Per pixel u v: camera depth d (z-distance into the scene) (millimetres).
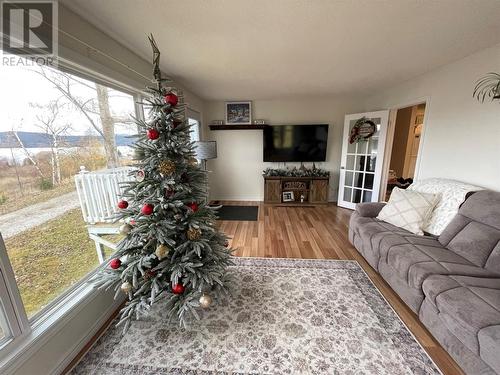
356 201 4223
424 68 2588
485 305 1171
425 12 1456
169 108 1474
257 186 4910
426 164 2779
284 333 1520
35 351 1114
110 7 1341
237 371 1274
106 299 1647
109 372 1270
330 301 1815
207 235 1706
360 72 2727
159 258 1437
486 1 1339
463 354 1195
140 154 1492
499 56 1911
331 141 4609
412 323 1592
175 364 1315
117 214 1496
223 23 1555
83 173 1729
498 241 1531
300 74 2779
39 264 1369
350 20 1543
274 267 2299
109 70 1673
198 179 1670
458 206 1970
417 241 1906
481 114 2070
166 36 1730
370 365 1299
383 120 3582
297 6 1369
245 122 4531
